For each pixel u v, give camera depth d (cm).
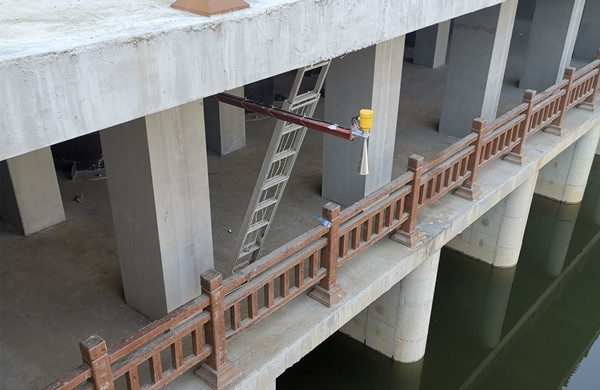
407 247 585
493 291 888
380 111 620
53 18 313
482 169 748
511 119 718
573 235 1117
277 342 463
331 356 752
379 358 722
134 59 290
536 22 998
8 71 246
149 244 452
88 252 584
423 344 701
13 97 251
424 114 947
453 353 857
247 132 887
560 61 994
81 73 271
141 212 442
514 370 848
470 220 675
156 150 409
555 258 1070
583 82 880
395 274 565
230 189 713
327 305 502
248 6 344
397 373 714
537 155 793
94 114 283
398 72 618
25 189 588
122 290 531
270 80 1006
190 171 440
